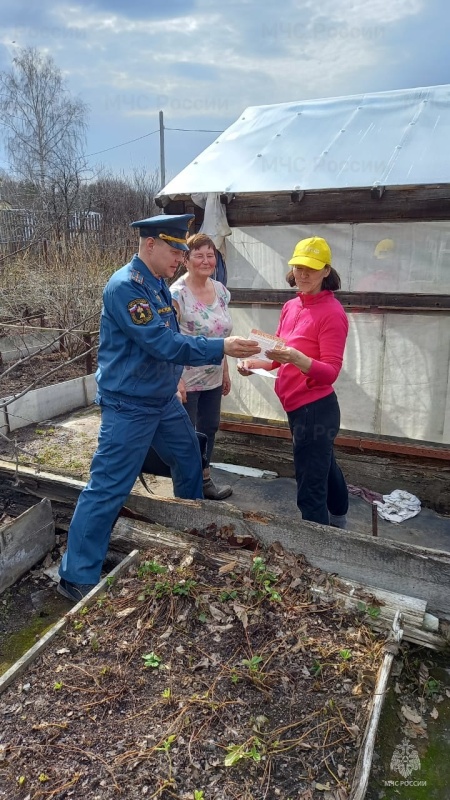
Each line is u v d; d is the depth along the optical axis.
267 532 2.99
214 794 1.78
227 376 3.90
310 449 2.97
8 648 2.67
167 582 2.69
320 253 2.67
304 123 4.41
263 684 2.18
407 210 3.59
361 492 4.14
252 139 4.43
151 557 2.95
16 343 7.84
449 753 2.13
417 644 2.56
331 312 2.80
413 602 2.61
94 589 2.70
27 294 8.80
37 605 2.97
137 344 2.72
